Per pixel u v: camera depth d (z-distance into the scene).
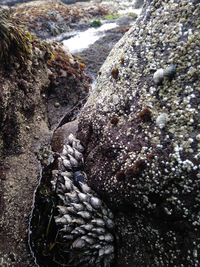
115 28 1.23
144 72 0.52
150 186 0.46
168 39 0.50
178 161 0.44
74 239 0.52
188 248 0.45
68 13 1.30
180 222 0.45
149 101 0.49
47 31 1.18
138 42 0.54
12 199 0.59
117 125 0.52
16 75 0.66
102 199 0.52
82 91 0.81
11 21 0.70
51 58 0.79
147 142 0.47
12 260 0.54
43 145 0.66
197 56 0.47
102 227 0.51
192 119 0.45
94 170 0.54
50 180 0.60
